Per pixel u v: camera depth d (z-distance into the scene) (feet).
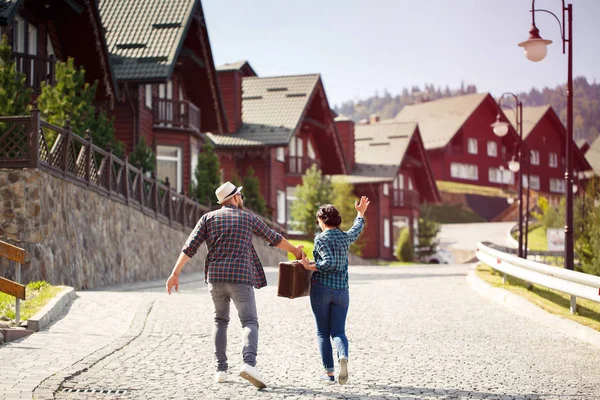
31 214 49.90
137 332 34.83
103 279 61.26
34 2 80.48
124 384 24.49
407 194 199.72
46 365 26.63
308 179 150.20
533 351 32.78
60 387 23.62
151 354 29.96
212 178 109.70
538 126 308.40
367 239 183.01
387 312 45.55
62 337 32.55
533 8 51.78
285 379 26.09
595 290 38.14
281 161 157.17
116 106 99.25
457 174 276.00
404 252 181.57
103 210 62.59
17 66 75.56
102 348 30.40
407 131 193.26
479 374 27.63
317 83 157.17
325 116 163.63
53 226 52.47
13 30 77.36
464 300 52.24
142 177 72.64
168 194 81.35
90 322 36.88
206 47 108.88
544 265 44.93
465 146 278.26
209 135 146.72
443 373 27.71
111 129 77.00
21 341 31.27
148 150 89.25
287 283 24.97
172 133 107.55
